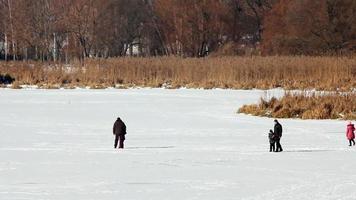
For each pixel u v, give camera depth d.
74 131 84.62
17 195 47.47
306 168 57.97
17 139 77.06
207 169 57.62
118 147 70.56
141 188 50.06
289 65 171.00
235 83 165.00
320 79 161.50
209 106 118.19
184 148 69.88
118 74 179.50
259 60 177.25
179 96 140.50
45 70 185.25
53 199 46.25
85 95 144.00
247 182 52.19
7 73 183.50
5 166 58.94
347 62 169.25
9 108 114.50
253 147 70.75
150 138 78.06
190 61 180.25
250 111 106.75
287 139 77.38
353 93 112.44
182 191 49.00
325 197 46.69
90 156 64.50
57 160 62.19
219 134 81.69
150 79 175.12
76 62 188.75
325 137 79.25
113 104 122.06
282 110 103.56
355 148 70.00
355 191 48.50
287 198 46.50
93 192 48.62
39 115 103.50
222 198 46.72
